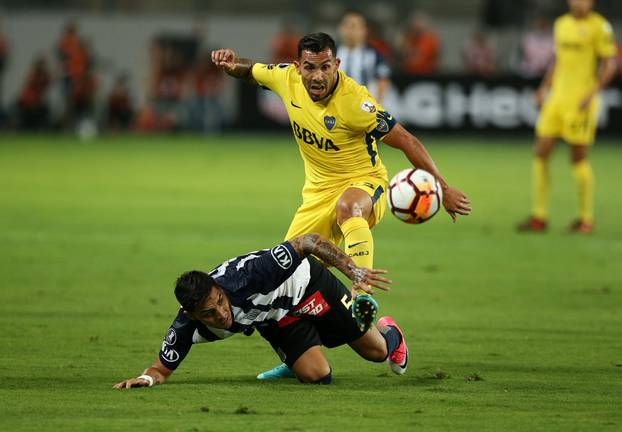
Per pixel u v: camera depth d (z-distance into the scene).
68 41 99.56
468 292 33.03
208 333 20.73
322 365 21.31
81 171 70.25
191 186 62.88
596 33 46.06
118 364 23.17
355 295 20.45
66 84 100.44
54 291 32.12
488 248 42.12
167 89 102.25
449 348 25.36
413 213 23.19
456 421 18.41
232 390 20.80
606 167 76.50
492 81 94.44
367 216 23.97
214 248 40.78
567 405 19.67
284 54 95.88
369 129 23.81
